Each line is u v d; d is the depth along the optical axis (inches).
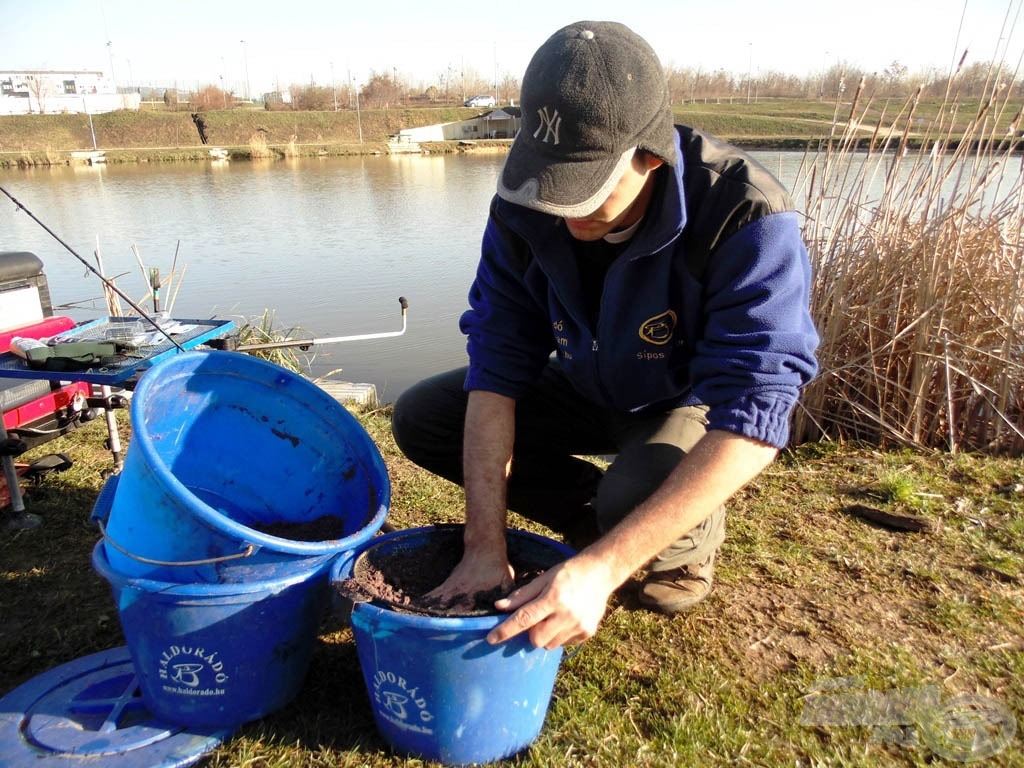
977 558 101.1
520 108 63.3
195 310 307.0
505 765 66.9
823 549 103.6
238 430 78.8
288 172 996.6
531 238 74.7
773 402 65.6
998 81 140.8
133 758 65.9
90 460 135.4
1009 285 137.0
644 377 79.4
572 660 81.3
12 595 93.8
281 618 66.2
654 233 68.6
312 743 69.1
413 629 59.4
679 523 63.5
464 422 88.0
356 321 299.1
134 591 63.8
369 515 76.0
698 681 77.9
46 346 104.8
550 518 97.8
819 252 147.7
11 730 69.4
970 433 139.7
